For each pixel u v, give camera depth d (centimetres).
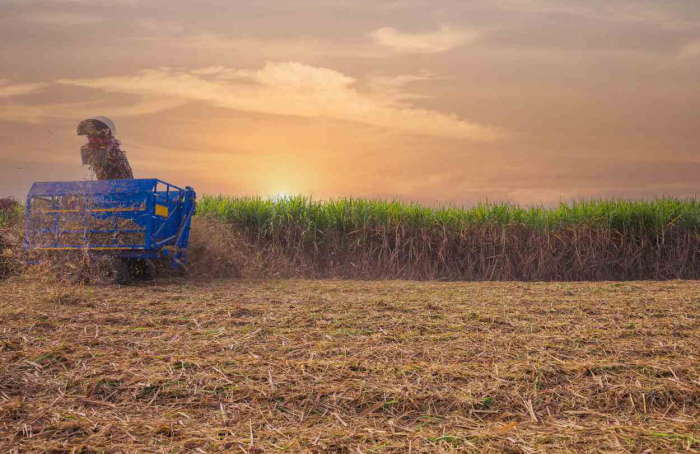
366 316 513
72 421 267
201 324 477
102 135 850
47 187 788
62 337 422
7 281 741
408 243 1133
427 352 383
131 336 432
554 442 249
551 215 1182
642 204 1196
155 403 295
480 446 245
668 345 407
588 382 324
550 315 528
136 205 759
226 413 282
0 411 275
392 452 238
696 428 265
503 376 331
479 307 570
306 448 240
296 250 1112
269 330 453
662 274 1140
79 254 751
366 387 310
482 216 1158
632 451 240
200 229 1012
